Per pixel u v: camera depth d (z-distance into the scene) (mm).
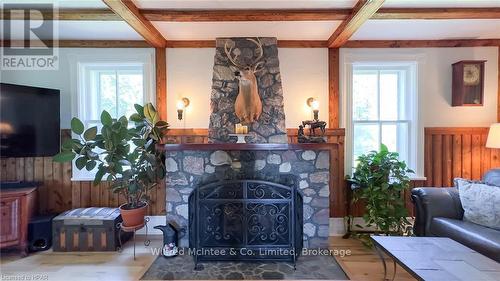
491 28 3078
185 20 2709
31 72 3402
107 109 3568
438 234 2465
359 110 3559
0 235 2721
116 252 2916
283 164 2867
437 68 3420
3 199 2736
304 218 2891
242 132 2900
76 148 2822
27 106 3053
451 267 1684
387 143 3545
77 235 2928
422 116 3404
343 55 3402
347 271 2479
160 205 3455
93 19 2719
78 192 3436
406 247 1987
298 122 3412
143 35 2967
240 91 3002
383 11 2564
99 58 3410
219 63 3131
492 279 1546
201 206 2672
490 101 3414
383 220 2920
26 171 3393
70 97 3424
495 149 3418
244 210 2684
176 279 2363
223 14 2609
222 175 2869
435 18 2660
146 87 3434
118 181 2955
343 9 2580
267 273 2447
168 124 3166
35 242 2938
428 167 3422
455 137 3420
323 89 3414
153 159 2934
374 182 2949
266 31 3074
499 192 2361
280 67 3402
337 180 3410
